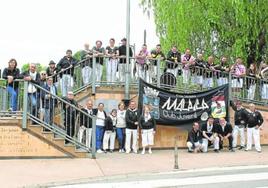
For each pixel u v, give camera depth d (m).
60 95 17.11
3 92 14.98
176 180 11.62
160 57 18.48
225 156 16.41
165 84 18.52
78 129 15.83
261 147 19.62
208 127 17.72
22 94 15.16
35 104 15.17
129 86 18.00
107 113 17.81
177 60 18.97
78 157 15.23
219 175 12.40
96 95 17.72
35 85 15.12
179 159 15.44
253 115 18.23
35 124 15.13
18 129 14.87
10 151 14.80
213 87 19.34
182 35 24.06
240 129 18.69
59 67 17.31
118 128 17.30
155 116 17.88
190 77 19.08
